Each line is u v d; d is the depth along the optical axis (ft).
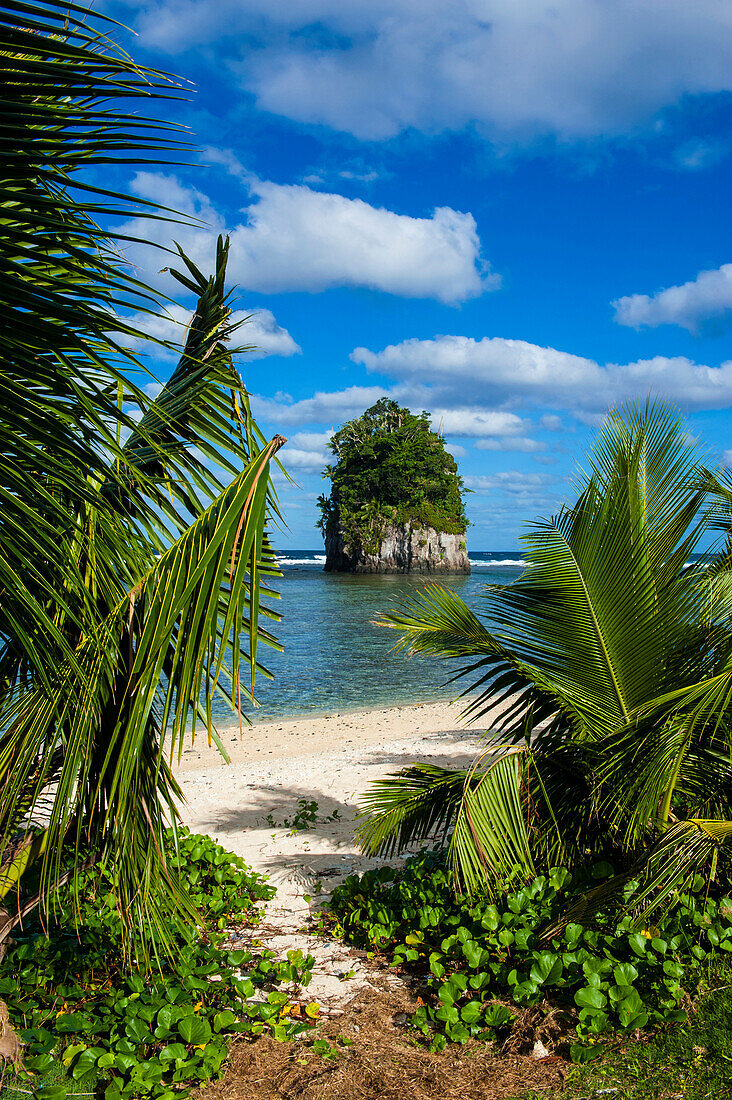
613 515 15.03
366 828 18.04
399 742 41.81
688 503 14.99
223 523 8.01
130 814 9.59
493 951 14.08
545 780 16.20
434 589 16.66
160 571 9.15
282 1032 11.76
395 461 377.71
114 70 5.98
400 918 16.48
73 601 9.86
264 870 21.75
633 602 14.79
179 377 11.66
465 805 15.08
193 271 11.13
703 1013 11.29
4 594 8.77
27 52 5.79
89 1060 10.73
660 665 15.03
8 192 6.14
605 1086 10.00
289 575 365.20
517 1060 10.96
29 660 9.58
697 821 13.21
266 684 69.46
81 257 6.39
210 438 11.50
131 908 10.82
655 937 13.41
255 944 16.22
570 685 15.78
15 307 6.66
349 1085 10.39
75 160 6.57
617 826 15.93
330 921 17.54
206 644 8.07
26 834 10.89
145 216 6.54
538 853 16.19
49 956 14.01
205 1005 12.89
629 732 14.46
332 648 97.35
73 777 9.16
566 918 13.92
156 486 11.36
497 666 16.88
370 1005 13.14
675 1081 9.86
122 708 9.24
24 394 7.49
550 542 15.69
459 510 391.65
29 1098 9.87
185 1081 10.61
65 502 9.52
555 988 12.71
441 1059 11.16
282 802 30.01
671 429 16.51
